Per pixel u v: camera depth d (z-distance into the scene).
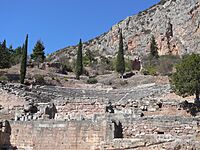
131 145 32.59
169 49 130.00
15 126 38.28
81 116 42.91
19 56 120.75
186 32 129.75
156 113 44.62
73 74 107.81
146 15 153.62
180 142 31.12
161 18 142.50
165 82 82.50
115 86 87.12
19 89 63.00
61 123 36.84
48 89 70.06
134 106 45.66
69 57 154.88
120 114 38.25
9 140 37.97
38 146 36.94
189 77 46.34
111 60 132.50
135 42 144.88
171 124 35.91
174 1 145.00
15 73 91.56
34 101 56.75
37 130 37.44
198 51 121.62
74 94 69.69
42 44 122.56
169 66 106.12
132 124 36.50
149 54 130.12
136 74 100.56
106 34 168.12
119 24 159.50
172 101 45.81
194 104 44.50
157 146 31.69
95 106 46.38
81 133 35.88
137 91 70.75
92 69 116.81
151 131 36.09
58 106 48.00
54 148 36.38
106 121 35.34
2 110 46.66
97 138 35.19
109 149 33.44
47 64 106.69
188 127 35.53
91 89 78.88
